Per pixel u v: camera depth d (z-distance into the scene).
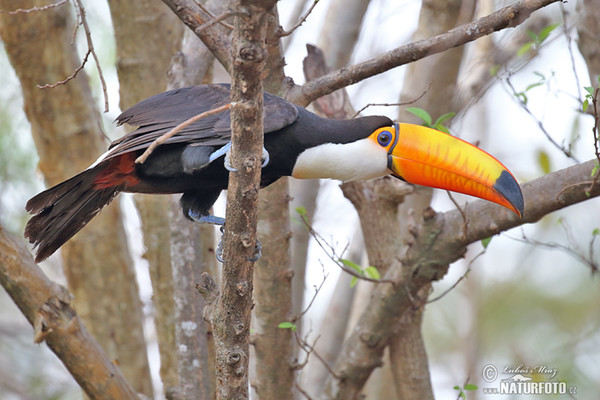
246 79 7.09
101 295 12.93
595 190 9.72
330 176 9.88
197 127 9.19
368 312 11.67
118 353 12.88
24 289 9.77
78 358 9.88
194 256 10.59
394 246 12.16
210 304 8.20
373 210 12.18
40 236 9.88
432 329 19.72
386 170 9.95
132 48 12.52
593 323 18.50
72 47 12.70
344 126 9.76
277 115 9.30
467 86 12.93
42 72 12.52
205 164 9.20
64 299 9.92
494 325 18.98
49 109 12.69
